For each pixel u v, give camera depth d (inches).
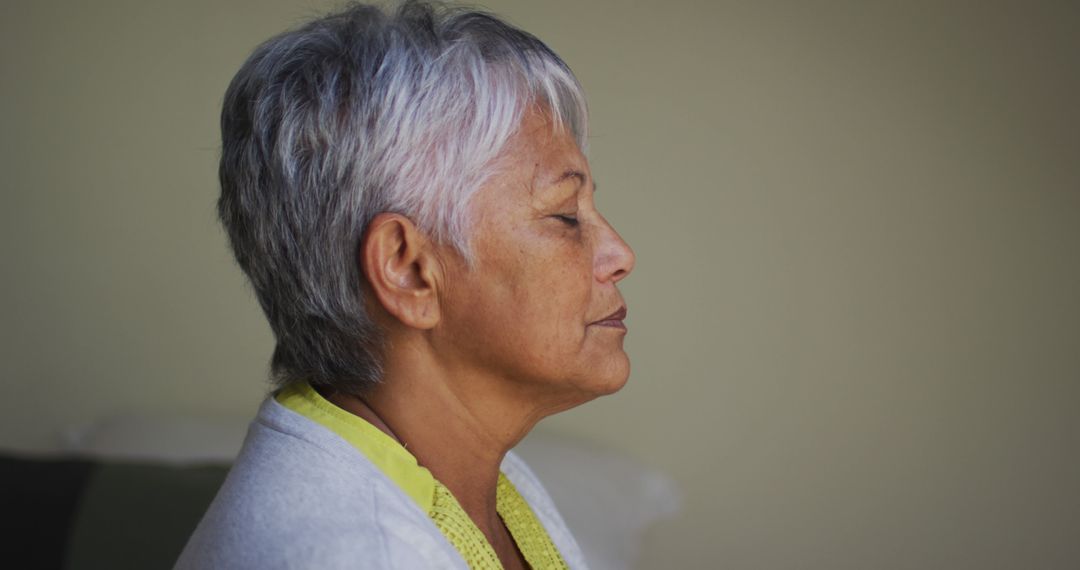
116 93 112.2
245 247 31.0
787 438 114.3
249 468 28.7
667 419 115.3
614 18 112.4
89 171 112.7
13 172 112.0
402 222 28.7
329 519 26.5
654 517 107.1
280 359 32.1
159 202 113.2
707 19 112.1
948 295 111.8
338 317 29.6
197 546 27.8
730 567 113.3
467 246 29.0
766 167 113.1
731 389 114.8
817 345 113.7
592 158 113.7
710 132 113.2
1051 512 110.6
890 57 110.7
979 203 110.8
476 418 31.2
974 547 111.6
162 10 111.7
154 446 102.4
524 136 29.6
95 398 113.9
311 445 28.3
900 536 112.7
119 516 77.5
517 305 29.4
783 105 112.3
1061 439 110.3
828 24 111.1
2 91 111.0
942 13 109.7
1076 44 107.7
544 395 31.1
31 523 76.5
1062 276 110.0
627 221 114.3
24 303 113.1
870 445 113.2
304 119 28.9
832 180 112.4
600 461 108.3
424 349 30.3
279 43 30.5
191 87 112.3
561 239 29.9
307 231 29.2
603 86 113.0
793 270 113.5
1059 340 110.3
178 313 113.8
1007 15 108.8
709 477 114.7
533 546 35.6
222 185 31.5
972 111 110.3
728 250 114.0
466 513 31.9
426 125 28.3
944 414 112.1
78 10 111.1
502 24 30.6
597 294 31.2
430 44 29.0
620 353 31.8
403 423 30.6
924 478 112.4
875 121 111.3
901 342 112.7
